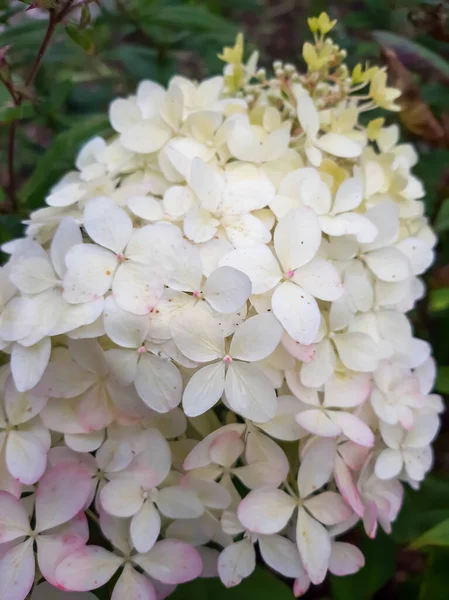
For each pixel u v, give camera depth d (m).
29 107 0.29
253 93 0.27
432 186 0.33
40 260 0.20
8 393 0.20
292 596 0.23
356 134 0.25
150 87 0.26
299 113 0.23
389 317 0.23
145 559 0.20
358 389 0.21
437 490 0.27
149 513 0.20
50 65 0.38
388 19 0.35
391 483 0.23
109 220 0.20
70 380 0.20
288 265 0.20
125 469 0.20
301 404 0.20
